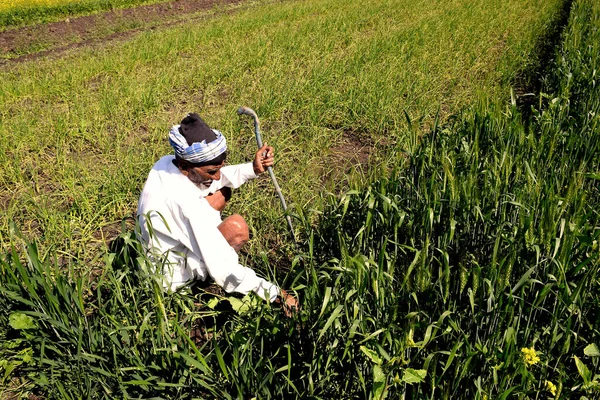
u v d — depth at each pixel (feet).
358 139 18.70
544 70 24.20
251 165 10.61
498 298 7.54
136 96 21.89
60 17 53.47
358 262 7.28
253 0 68.69
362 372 7.64
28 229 13.20
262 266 11.31
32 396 8.54
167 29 44.42
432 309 8.17
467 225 9.59
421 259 7.41
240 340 7.77
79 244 12.34
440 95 21.68
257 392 7.25
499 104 14.39
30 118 20.52
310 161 16.29
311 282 8.94
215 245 9.00
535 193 9.62
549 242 8.14
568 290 7.37
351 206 10.46
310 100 20.51
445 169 9.74
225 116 19.39
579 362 7.00
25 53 44.62
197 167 9.03
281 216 12.69
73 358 8.08
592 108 15.80
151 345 8.45
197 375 7.50
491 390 7.18
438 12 42.96
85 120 19.67
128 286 9.00
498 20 37.68
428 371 7.72
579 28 28.12
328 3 51.96
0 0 57.77
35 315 8.23
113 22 54.19
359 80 22.40
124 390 7.51
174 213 9.06
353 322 7.00
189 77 25.20
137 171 15.40
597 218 9.46
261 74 25.79
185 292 9.64
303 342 8.39
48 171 16.05
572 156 12.57
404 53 27.78
